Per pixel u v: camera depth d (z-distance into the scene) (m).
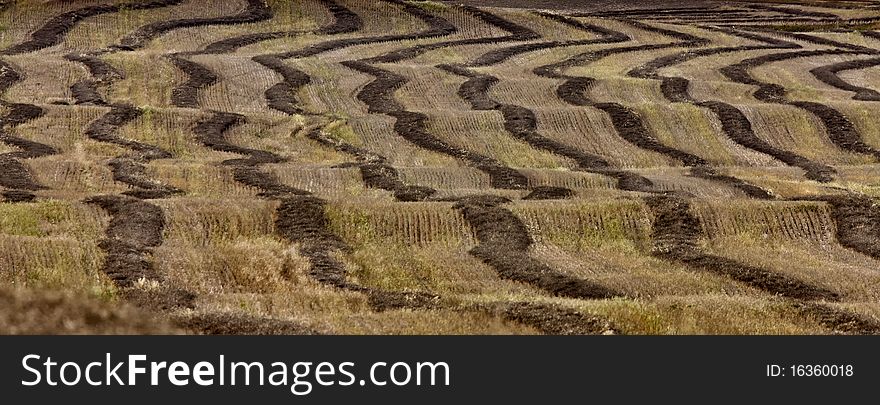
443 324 26.23
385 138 67.81
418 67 89.50
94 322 23.88
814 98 83.62
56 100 74.44
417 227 41.75
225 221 41.19
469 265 37.12
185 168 54.03
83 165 53.22
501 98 80.44
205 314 25.86
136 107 70.94
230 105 76.00
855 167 63.78
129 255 34.22
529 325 27.02
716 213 43.88
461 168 58.03
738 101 81.50
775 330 27.41
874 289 35.50
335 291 31.75
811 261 39.41
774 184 55.12
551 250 40.31
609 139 69.69
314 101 78.38
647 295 33.25
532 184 55.34
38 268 31.86
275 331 24.81
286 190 50.38
